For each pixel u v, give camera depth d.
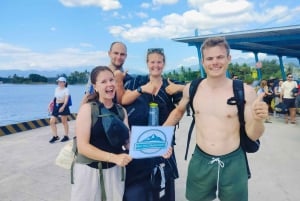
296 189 4.43
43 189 4.57
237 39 11.94
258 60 16.58
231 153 2.54
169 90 3.05
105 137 2.54
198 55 13.02
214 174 2.57
